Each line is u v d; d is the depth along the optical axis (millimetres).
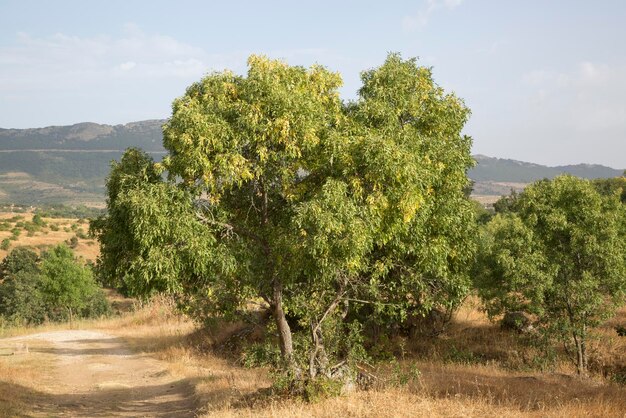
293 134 10953
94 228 12172
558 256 20266
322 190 10609
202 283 12727
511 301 21359
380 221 11328
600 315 20234
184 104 11438
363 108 12648
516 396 12945
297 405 12180
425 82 14500
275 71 11742
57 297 49719
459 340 25484
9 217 174750
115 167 11602
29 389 18875
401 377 13883
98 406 16875
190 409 15664
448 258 15812
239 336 26703
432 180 12477
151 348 30484
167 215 10508
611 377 19875
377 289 14023
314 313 13711
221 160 10500
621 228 21969
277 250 11492
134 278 11203
